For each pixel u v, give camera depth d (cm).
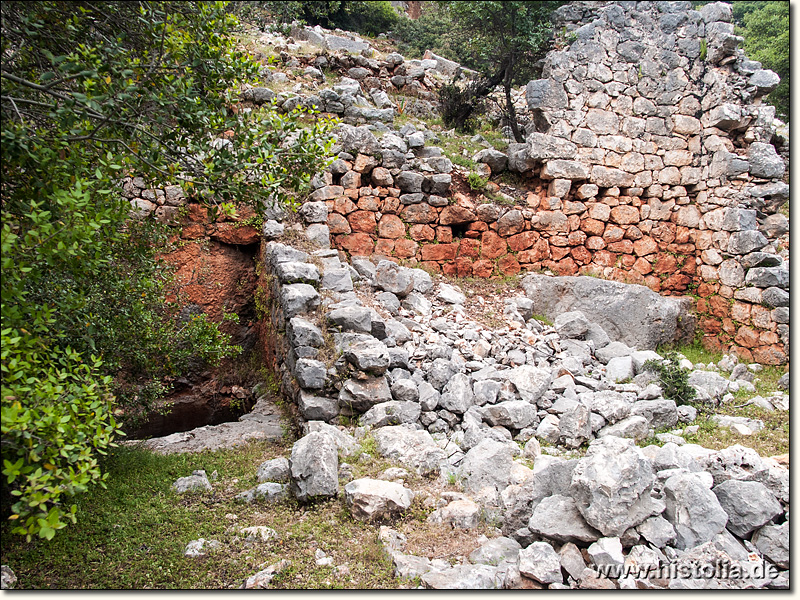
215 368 863
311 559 391
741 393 761
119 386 586
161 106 399
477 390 643
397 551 394
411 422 586
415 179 948
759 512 397
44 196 351
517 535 408
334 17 1969
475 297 912
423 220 959
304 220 861
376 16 2072
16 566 389
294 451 481
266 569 371
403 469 495
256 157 449
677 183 1063
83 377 383
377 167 946
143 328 560
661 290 1045
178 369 638
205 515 451
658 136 1060
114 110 379
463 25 1397
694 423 643
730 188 992
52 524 276
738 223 961
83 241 336
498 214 986
